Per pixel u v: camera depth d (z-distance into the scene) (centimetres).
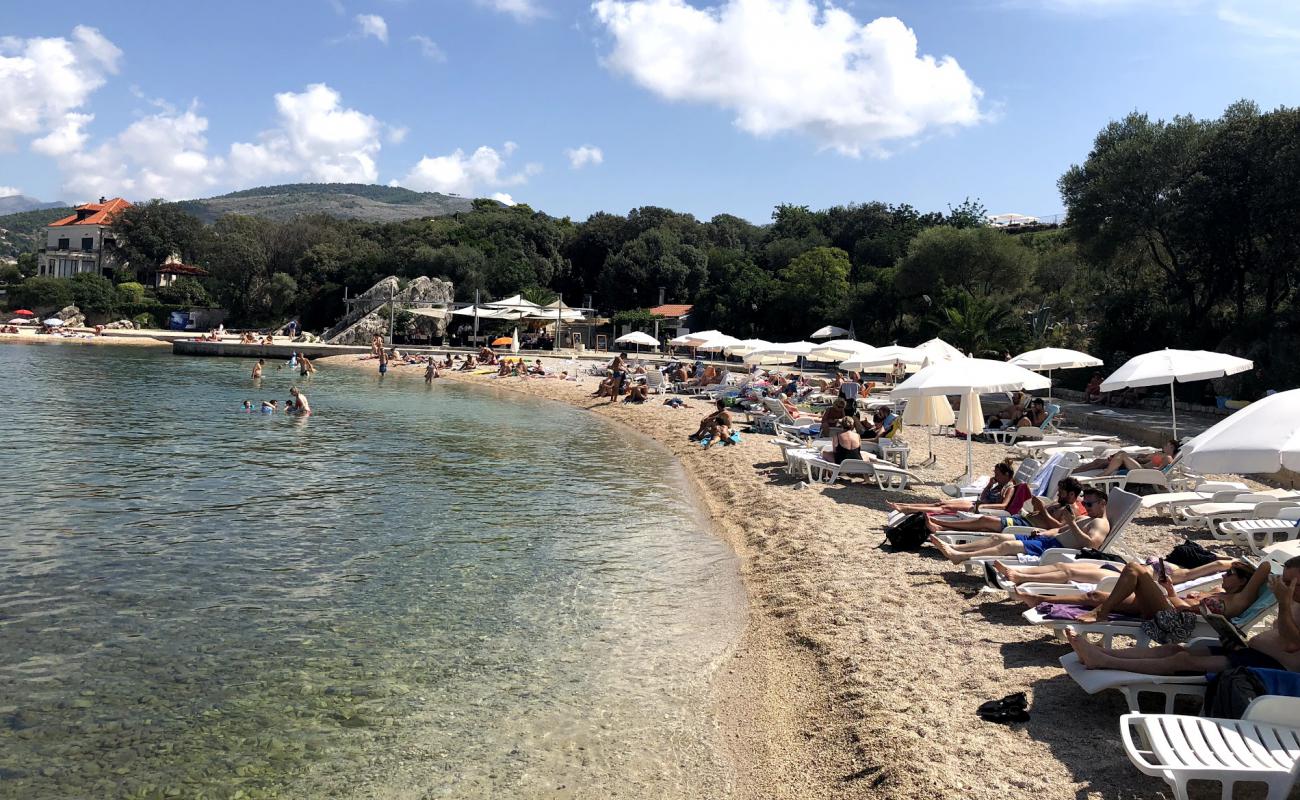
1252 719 471
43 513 1230
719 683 719
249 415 2539
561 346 7062
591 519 1316
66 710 641
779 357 3606
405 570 1019
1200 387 2783
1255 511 1055
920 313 5312
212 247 9338
